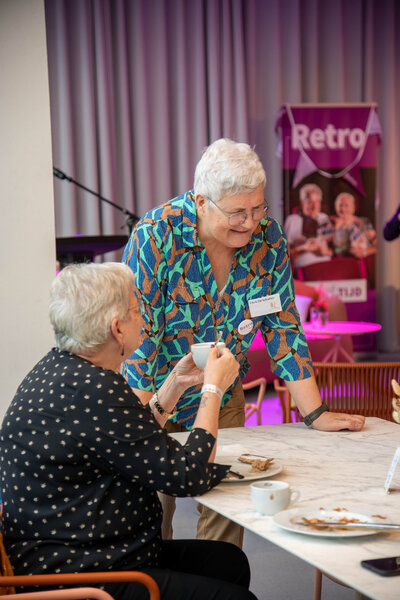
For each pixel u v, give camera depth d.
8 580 1.37
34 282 2.84
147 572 1.55
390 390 2.97
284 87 8.00
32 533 1.50
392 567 1.21
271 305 2.26
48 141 2.82
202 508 2.31
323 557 1.27
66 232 7.30
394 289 8.37
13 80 2.76
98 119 7.35
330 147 7.64
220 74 7.78
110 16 7.31
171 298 2.18
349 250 7.77
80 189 7.35
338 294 7.79
